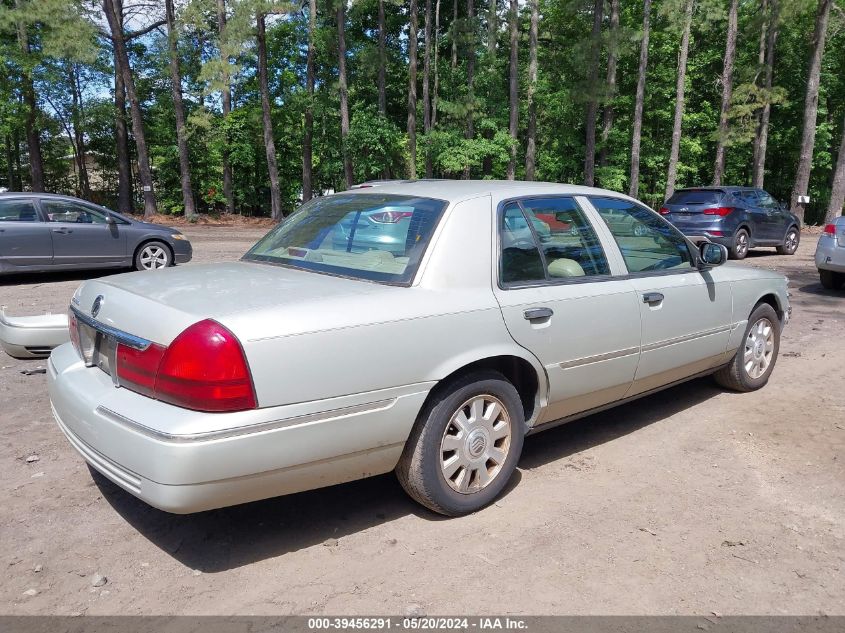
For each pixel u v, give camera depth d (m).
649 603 2.75
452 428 3.40
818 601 2.78
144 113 38.72
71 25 25.70
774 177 42.03
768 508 3.60
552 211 3.99
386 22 40.56
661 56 34.44
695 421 4.98
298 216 4.23
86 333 3.33
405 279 3.28
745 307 5.30
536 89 29.70
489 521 3.44
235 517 3.47
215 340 2.64
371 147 29.39
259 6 25.84
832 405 5.34
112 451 2.79
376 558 3.08
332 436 2.90
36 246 10.52
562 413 3.97
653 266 4.51
